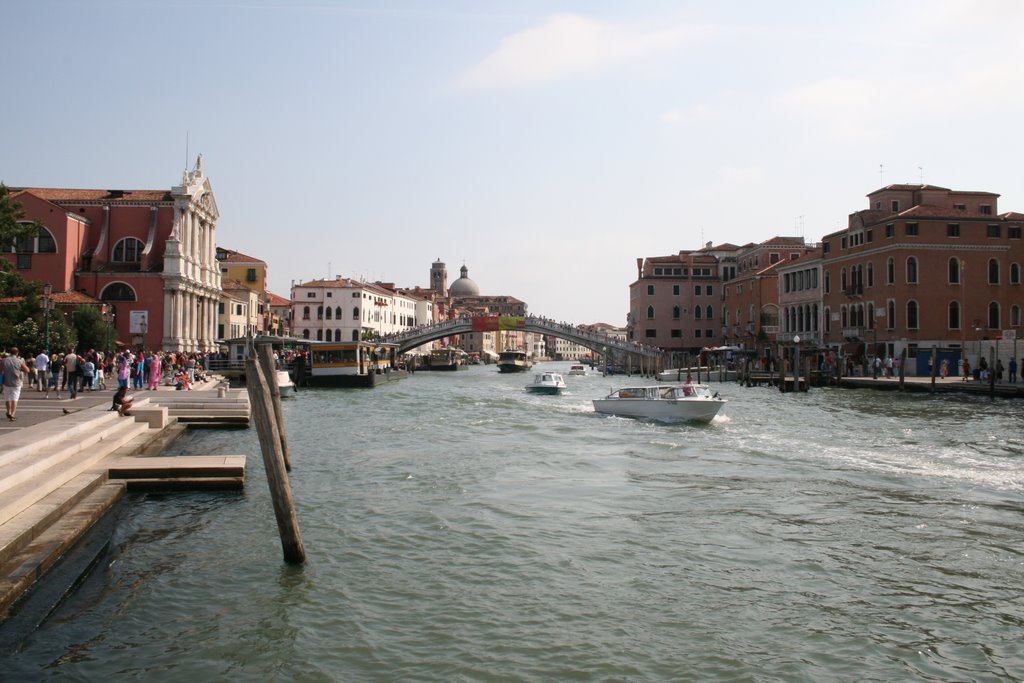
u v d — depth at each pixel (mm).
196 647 8625
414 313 139250
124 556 11656
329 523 13625
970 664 8234
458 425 29953
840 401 40750
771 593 10188
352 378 57594
